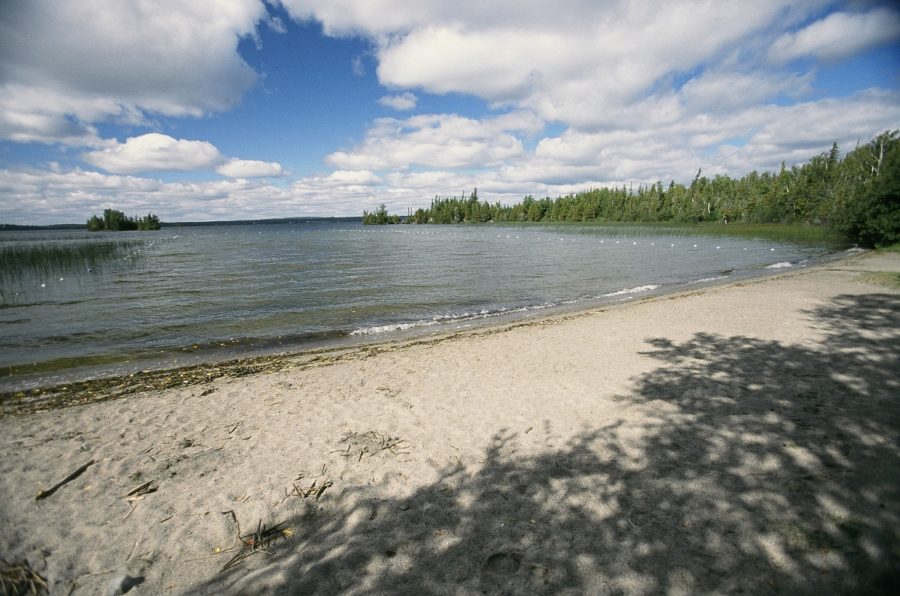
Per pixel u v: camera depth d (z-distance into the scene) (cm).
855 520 366
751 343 909
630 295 1825
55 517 416
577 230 8244
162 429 608
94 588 333
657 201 10294
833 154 7494
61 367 972
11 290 2069
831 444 487
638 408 619
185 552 369
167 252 4409
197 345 1158
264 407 680
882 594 296
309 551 364
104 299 1819
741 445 498
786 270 2394
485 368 847
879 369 717
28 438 588
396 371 849
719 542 352
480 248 4634
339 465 498
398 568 341
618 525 379
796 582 309
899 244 3033
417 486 453
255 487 458
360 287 2122
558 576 326
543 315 1457
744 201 8431
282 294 1933
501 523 389
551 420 598
